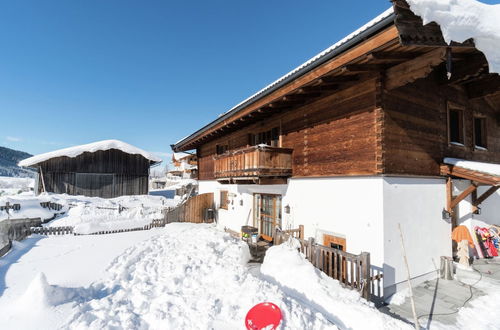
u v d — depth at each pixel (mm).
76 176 20469
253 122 9695
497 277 6176
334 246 6109
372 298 5008
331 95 6359
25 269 5719
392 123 5395
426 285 5684
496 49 3691
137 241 8617
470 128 8055
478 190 8227
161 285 4617
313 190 6789
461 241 6809
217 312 3719
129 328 3271
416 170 5906
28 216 12266
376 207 5148
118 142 22328
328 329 3406
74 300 4109
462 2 3475
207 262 5594
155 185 49625
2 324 3447
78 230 9906
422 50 4406
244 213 10203
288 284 4730
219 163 9758
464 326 4211
